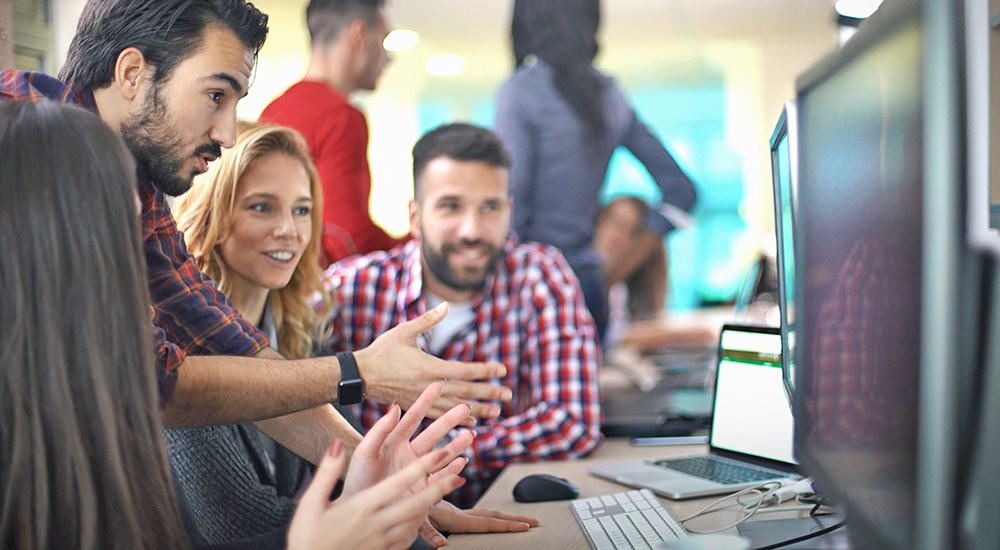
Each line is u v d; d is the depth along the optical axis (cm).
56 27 207
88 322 71
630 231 374
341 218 258
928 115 47
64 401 69
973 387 47
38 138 72
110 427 71
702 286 488
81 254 71
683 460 153
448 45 418
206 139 121
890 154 55
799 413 88
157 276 131
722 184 482
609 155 362
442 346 200
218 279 157
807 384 84
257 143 157
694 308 502
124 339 74
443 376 117
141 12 114
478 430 178
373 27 271
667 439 188
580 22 346
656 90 477
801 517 105
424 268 200
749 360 147
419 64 426
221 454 132
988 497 47
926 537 49
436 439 96
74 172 72
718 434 153
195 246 155
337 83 269
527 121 346
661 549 84
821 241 77
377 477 90
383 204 362
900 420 53
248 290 161
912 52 50
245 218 156
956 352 47
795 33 446
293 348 169
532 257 206
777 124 104
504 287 202
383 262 203
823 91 75
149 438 75
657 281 383
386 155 400
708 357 330
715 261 486
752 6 425
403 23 402
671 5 418
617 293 379
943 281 47
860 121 63
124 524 71
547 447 174
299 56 309
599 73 354
